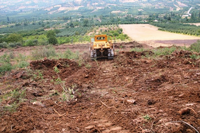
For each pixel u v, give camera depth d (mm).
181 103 4910
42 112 4938
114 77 8438
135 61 11125
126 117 4496
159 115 4352
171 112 4414
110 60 12812
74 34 54969
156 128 3846
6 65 10977
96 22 110250
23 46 29094
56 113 4973
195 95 5203
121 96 6121
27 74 8859
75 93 6273
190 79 6836
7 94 6387
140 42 26375
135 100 5473
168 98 5410
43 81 8078
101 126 4223
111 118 4570
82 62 12242
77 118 4645
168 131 3674
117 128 4090
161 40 27891
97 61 12766
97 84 7637
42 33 66438
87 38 37156
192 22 88562
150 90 6402
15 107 5078
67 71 9711
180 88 6039
